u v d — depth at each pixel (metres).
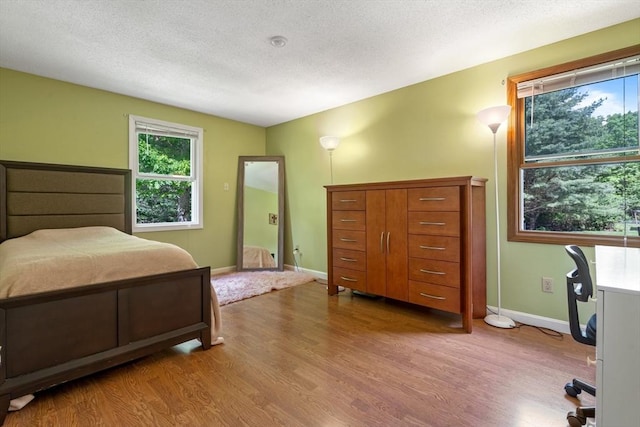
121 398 1.59
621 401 0.99
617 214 2.23
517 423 1.40
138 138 3.74
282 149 4.77
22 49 2.49
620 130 2.21
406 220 2.78
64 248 2.08
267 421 1.42
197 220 4.20
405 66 2.82
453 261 2.49
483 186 2.69
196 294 2.14
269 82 3.19
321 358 2.02
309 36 2.31
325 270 4.21
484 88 2.75
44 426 1.39
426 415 1.46
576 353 2.06
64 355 1.61
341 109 3.94
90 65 2.78
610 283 1.04
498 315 2.66
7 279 1.50
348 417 1.45
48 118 3.06
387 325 2.57
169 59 2.67
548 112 2.49
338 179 4.01
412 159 3.26
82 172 3.13
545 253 2.47
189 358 2.02
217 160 4.42
